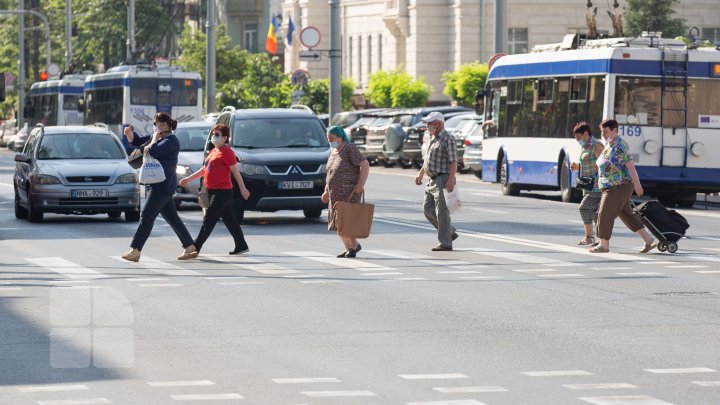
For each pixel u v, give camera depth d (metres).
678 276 38.62
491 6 169.00
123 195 60.03
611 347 26.69
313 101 143.12
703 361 25.12
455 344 27.03
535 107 78.50
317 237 51.91
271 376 23.64
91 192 59.81
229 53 173.50
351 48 194.25
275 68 147.25
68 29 197.12
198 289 35.88
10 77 87.38
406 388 22.56
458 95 153.12
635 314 31.16
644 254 44.81
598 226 45.28
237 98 147.12
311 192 57.62
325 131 60.28
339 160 44.25
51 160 61.50
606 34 78.31
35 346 26.73
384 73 163.88
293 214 64.94
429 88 168.62
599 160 45.22
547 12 170.12
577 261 42.62
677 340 27.52
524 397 21.81
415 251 45.81
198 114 123.25
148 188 43.16
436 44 174.00
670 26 147.38
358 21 191.50
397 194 79.81
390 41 180.00
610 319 30.38
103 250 47.28
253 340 27.53
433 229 54.84
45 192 59.69
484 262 42.31
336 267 41.06
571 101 74.56
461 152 106.00
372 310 31.80
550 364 24.80
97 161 61.47
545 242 49.00
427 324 29.64
